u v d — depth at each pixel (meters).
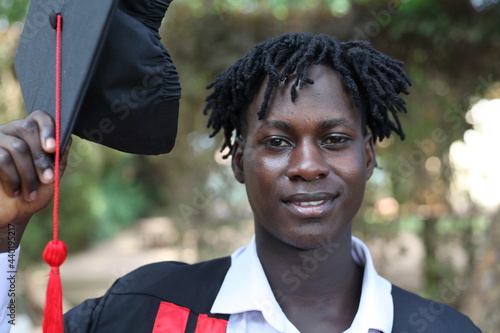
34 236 5.37
